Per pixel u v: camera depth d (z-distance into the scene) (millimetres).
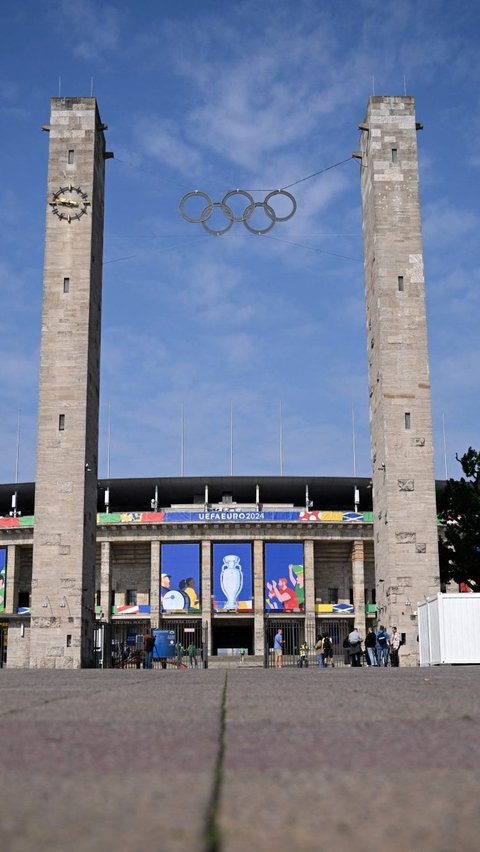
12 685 22031
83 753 8141
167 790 6172
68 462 68438
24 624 120250
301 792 6102
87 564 68875
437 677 27812
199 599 120938
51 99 74188
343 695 16734
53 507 67875
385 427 69000
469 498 77812
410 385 69750
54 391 69625
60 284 71188
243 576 121625
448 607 52188
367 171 75438
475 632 51750
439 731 9898
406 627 65750
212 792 6094
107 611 121375
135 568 127562
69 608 66375
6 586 122688
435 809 5562
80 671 40750
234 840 4738
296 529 122812
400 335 70500
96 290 74125
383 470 69000
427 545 67188
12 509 137500
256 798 5883
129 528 122875
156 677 28828
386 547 67875
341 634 121750
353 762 7508
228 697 16141
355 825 5117
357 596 122188
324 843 4688
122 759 7730
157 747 8555
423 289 71375
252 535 122438
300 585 121750
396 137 74062
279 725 10672
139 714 12305
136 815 5352
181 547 122562
